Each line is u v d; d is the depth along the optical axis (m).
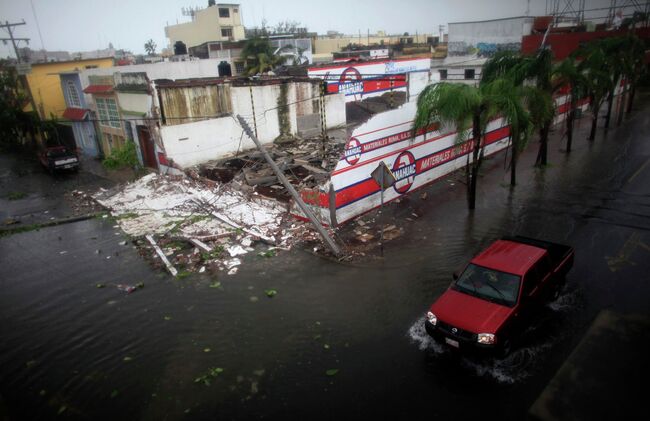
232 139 23.83
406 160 16.78
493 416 6.66
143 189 19.50
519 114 14.90
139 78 21.50
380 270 11.62
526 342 8.32
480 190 17.83
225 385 7.71
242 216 15.46
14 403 7.64
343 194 14.34
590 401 4.05
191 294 10.97
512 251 9.30
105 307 10.61
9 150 35.78
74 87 31.16
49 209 18.91
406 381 7.54
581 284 10.23
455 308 8.20
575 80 20.00
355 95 35.91
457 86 13.64
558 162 21.22
